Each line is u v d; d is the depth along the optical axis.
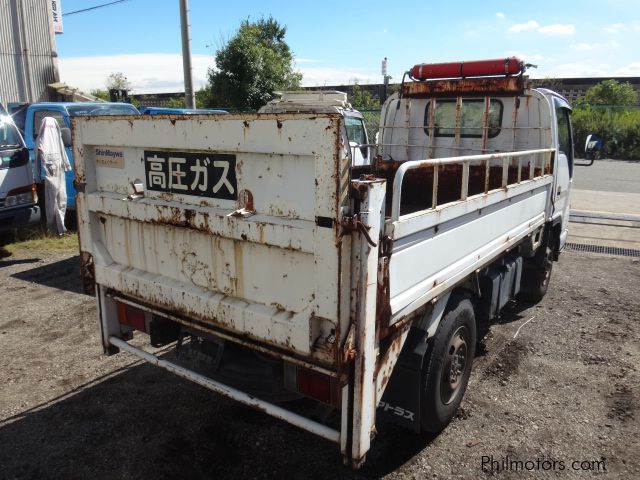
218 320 2.74
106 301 3.48
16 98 17.69
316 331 2.36
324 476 2.99
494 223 3.79
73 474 2.99
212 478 2.96
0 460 3.12
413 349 2.94
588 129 27.33
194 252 2.84
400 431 3.46
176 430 3.42
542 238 5.43
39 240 8.39
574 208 12.04
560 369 4.34
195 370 3.13
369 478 2.98
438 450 3.25
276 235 2.41
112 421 3.52
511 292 4.63
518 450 3.26
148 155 2.96
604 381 4.14
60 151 8.21
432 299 2.91
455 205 3.01
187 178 2.79
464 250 3.29
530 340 4.92
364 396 2.35
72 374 4.18
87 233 3.41
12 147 7.64
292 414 2.60
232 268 2.67
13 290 6.21
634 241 9.15
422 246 2.72
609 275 7.19
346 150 2.18
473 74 5.15
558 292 6.41
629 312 5.72
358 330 2.29
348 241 2.23
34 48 17.91
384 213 2.31
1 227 7.48
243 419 3.55
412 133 5.55
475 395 3.91
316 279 2.30
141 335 4.91
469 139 5.29
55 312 5.49
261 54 17.30
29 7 17.61
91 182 3.34
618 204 12.62
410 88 5.45
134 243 3.18
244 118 2.44
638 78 38.38
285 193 2.39
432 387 3.10
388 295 2.39
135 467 3.05
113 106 9.74
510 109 5.08
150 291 3.08
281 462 3.11
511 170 5.09
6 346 4.68
